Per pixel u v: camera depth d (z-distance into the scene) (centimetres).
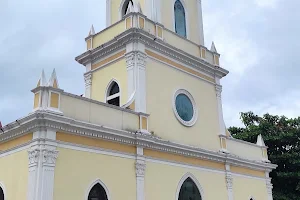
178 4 2272
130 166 1584
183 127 1945
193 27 2327
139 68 1794
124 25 1931
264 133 3156
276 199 2958
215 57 2317
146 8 2066
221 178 2064
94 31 2134
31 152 1305
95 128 1452
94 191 1441
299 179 2919
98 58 2020
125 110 1639
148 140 1655
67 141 1374
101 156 1481
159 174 1702
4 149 1468
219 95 2272
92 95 1992
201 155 1947
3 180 1420
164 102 1878
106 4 2300
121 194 1512
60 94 1388
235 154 2241
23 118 1334
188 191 1847
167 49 1953
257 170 2381
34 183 1263
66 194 1323
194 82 2119
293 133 3050
